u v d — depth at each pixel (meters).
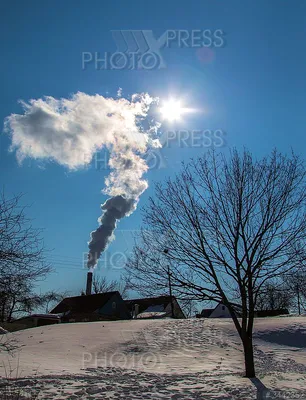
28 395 11.58
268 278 16.70
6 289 12.30
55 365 19.39
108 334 29.31
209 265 16.67
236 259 16.50
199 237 16.97
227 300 16.62
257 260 16.66
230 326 30.03
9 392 11.98
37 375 15.86
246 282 16.61
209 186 17.55
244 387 13.62
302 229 16.61
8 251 12.30
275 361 22.02
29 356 22.08
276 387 13.66
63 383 13.84
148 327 30.94
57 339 27.91
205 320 32.62
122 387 13.42
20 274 12.50
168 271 17.22
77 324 34.53
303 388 13.48
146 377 16.17
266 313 42.91
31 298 13.18
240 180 17.11
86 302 60.16
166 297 17.16
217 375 16.83
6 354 21.89
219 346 25.69
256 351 24.55
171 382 14.72
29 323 49.69
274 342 26.56
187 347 25.61
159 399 11.71
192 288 16.89
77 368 18.67
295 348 25.27
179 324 31.36
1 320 13.15
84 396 11.73
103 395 12.01
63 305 62.34
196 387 13.65
